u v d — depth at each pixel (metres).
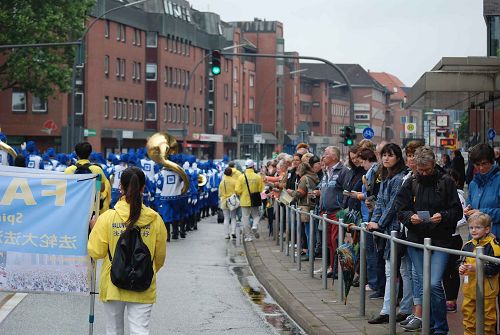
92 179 9.90
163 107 96.75
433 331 10.58
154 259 9.25
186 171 30.89
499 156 27.59
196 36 107.94
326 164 17.00
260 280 17.81
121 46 88.19
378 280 13.96
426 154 10.84
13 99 77.38
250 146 105.56
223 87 118.25
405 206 11.02
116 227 9.03
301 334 12.30
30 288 9.97
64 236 9.88
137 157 26.66
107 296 9.02
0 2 58.12
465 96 31.22
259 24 140.62
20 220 9.93
